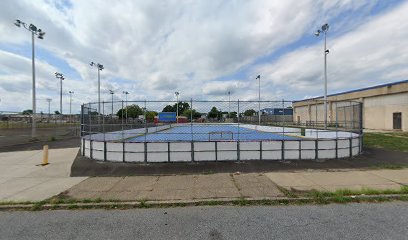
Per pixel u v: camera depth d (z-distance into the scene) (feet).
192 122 37.11
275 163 30.22
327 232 12.43
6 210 16.37
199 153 31.37
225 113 39.42
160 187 21.09
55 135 81.05
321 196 17.83
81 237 12.35
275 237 11.99
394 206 16.08
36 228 13.48
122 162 31.37
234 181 22.67
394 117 93.86
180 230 13.00
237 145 31.60
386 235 12.01
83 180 23.97
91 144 33.99
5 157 38.29
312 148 32.45
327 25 90.89
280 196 18.15
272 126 56.03
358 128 38.63
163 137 47.24
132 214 15.42
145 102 34.42
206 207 16.49
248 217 14.62
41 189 20.97
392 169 26.99
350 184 21.06
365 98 108.78
